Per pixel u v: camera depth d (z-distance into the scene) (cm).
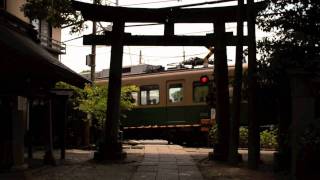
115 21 1571
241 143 2169
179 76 2503
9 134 1289
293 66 1141
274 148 2092
